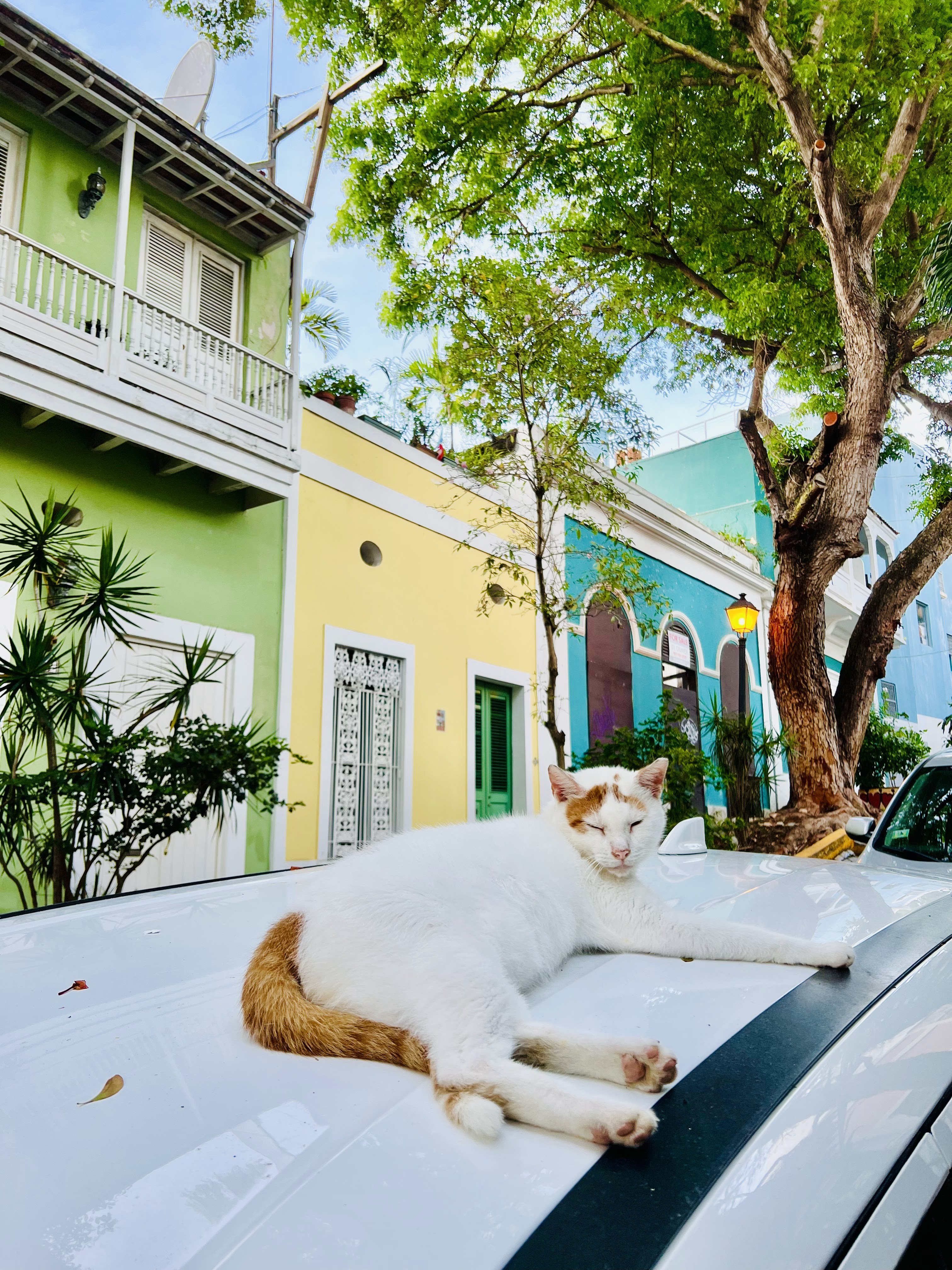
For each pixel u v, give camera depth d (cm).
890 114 905
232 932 160
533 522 1118
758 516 1861
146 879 689
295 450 822
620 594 1048
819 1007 114
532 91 1088
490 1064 97
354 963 121
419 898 132
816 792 873
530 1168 79
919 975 124
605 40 1041
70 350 652
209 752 493
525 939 136
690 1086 94
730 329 1066
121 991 127
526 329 836
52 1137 83
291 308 856
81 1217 71
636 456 1374
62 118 730
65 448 696
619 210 1130
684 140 1055
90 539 701
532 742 1127
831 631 2142
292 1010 111
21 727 455
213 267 875
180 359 757
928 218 1053
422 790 963
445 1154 81
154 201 808
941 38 786
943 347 1171
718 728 1003
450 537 1046
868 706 941
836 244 853
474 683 1064
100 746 462
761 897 189
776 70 809
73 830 452
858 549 898
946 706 2795
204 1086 96
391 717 952
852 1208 72
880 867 303
